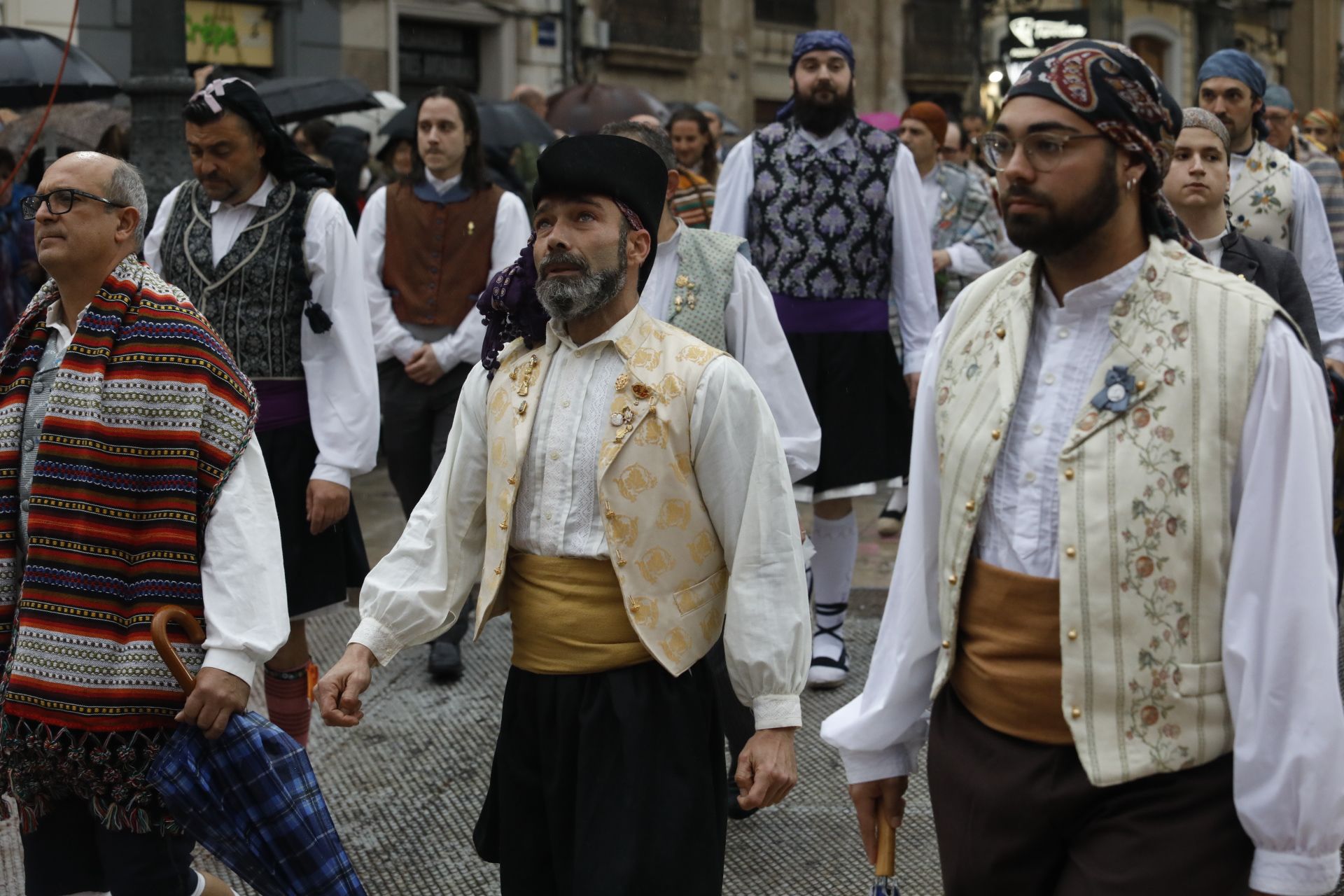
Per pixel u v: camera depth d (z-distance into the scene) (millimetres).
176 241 4035
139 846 2777
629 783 2479
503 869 2684
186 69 6281
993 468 2146
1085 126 2041
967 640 2213
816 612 5148
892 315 6789
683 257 3873
